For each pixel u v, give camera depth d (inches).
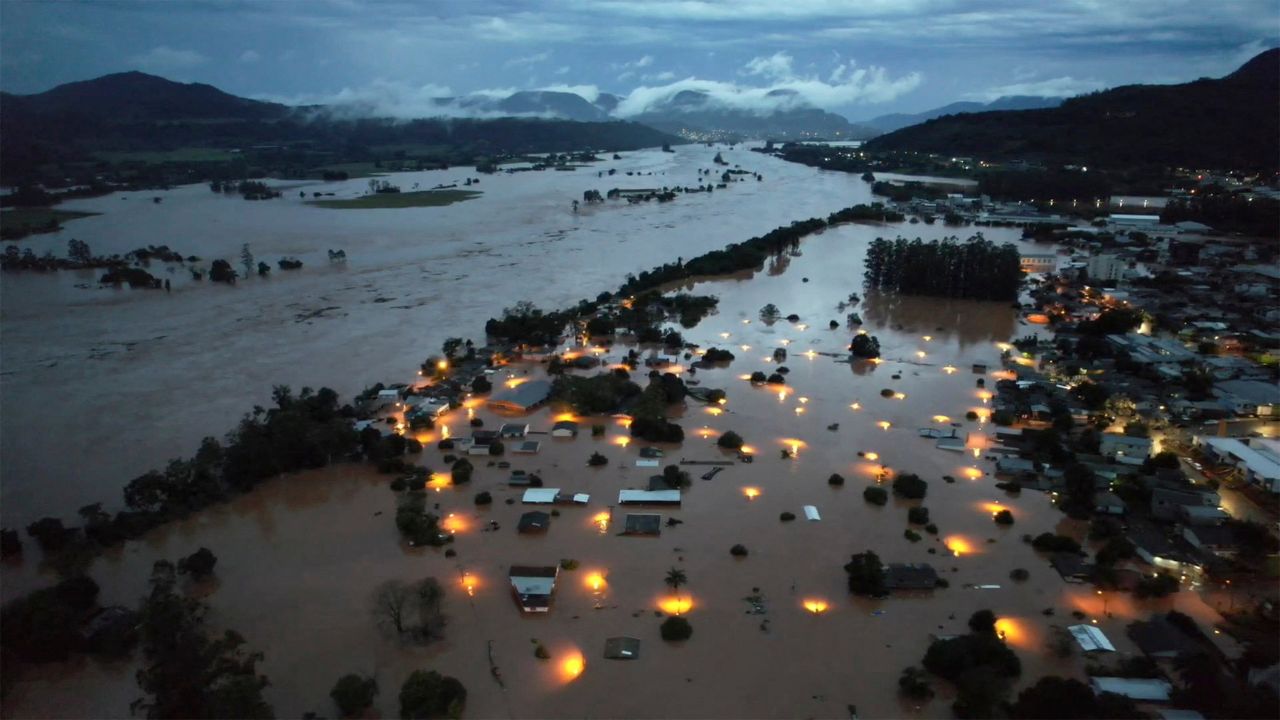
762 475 4229.8
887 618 3061.0
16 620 2898.6
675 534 3663.9
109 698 2728.8
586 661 2832.2
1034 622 3024.1
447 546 3587.6
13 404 5255.9
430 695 2554.1
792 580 3304.6
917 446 4564.5
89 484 4215.1
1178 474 4015.8
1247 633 2920.8
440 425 4916.3
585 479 4192.9
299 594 3243.1
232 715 2391.7
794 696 2655.0
